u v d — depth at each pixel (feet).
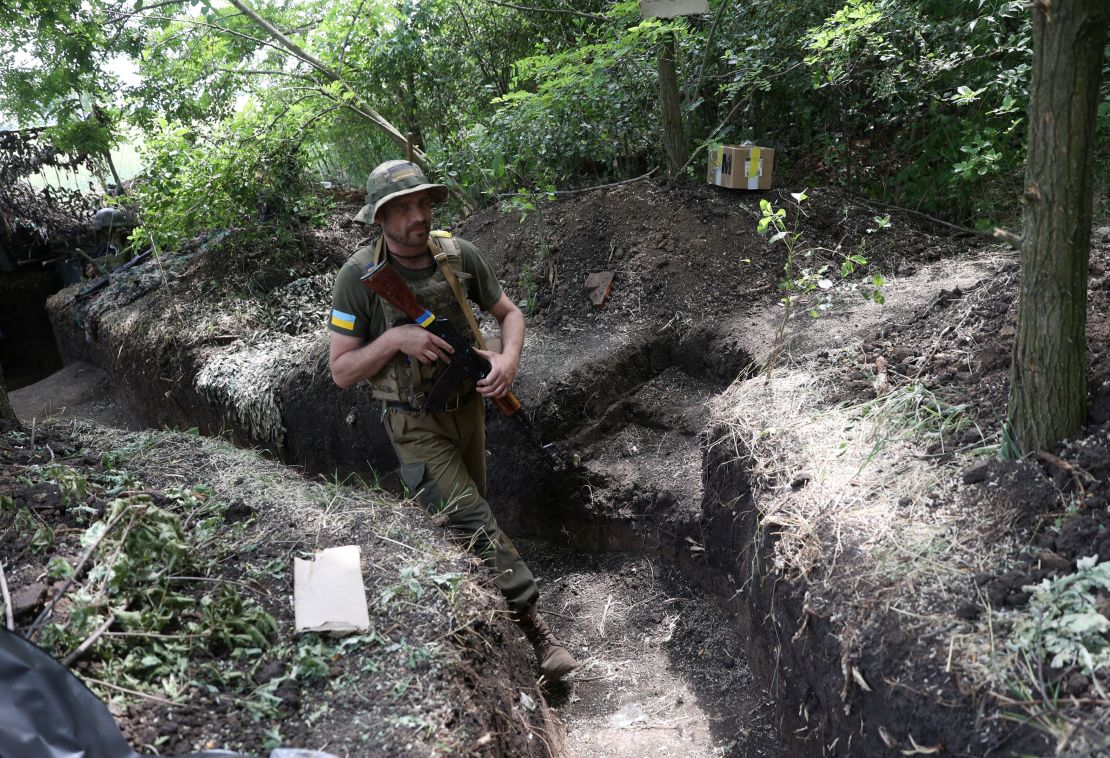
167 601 7.36
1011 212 15.28
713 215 15.76
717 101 18.37
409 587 7.97
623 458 13.19
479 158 17.90
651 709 10.18
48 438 11.03
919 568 6.84
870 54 14.90
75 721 5.91
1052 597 6.07
